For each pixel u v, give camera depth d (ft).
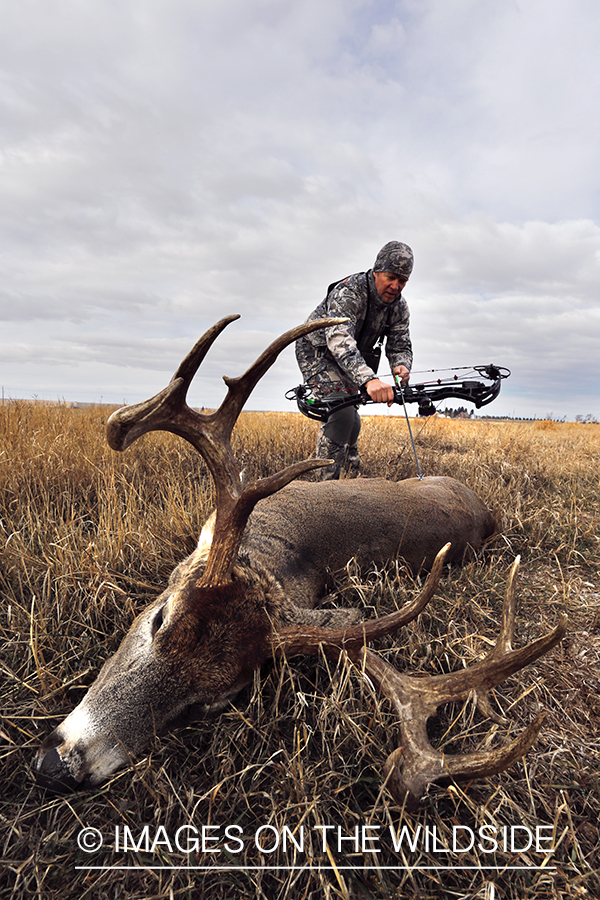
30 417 21.53
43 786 5.89
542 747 7.05
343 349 13.93
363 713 6.52
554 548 13.71
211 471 7.16
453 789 5.69
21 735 6.68
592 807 6.28
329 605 9.34
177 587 7.39
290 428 25.09
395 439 26.71
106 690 6.51
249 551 7.83
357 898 5.17
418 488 12.80
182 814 5.85
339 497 10.84
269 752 6.41
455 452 26.03
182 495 13.56
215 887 5.26
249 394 7.48
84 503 14.03
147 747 6.42
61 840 5.51
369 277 14.99
